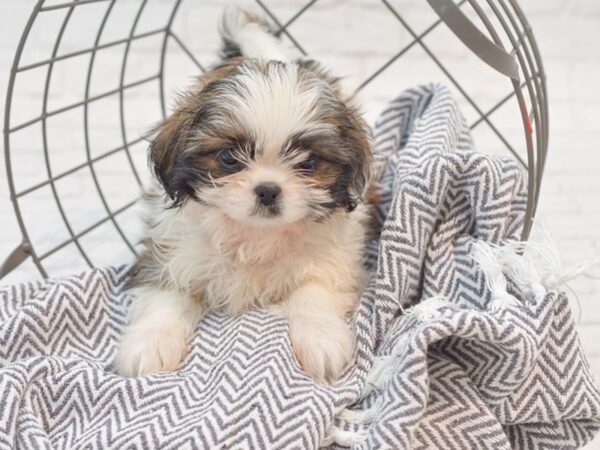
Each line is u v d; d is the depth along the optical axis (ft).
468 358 1.11
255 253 1.30
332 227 1.32
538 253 1.12
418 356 0.98
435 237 1.25
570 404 1.07
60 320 1.23
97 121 2.06
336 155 1.22
